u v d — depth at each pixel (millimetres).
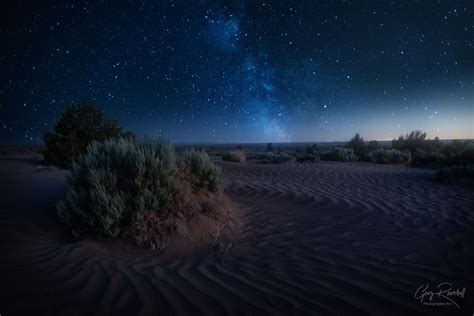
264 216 6016
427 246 4199
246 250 4297
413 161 17328
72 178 5113
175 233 4512
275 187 8508
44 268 3240
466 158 12844
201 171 5914
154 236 4348
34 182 7551
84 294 2715
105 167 5262
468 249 4039
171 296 2734
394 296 2744
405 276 3197
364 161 19641
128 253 4023
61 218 4465
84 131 13789
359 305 2586
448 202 7039
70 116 13828
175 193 5008
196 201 5371
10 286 2777
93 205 4324
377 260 3693
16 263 3299
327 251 4094
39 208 5156
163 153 5551
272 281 3111
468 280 3088
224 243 4582
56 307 2463
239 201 7094
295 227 5328
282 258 3887
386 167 15742
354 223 5488
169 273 3326
